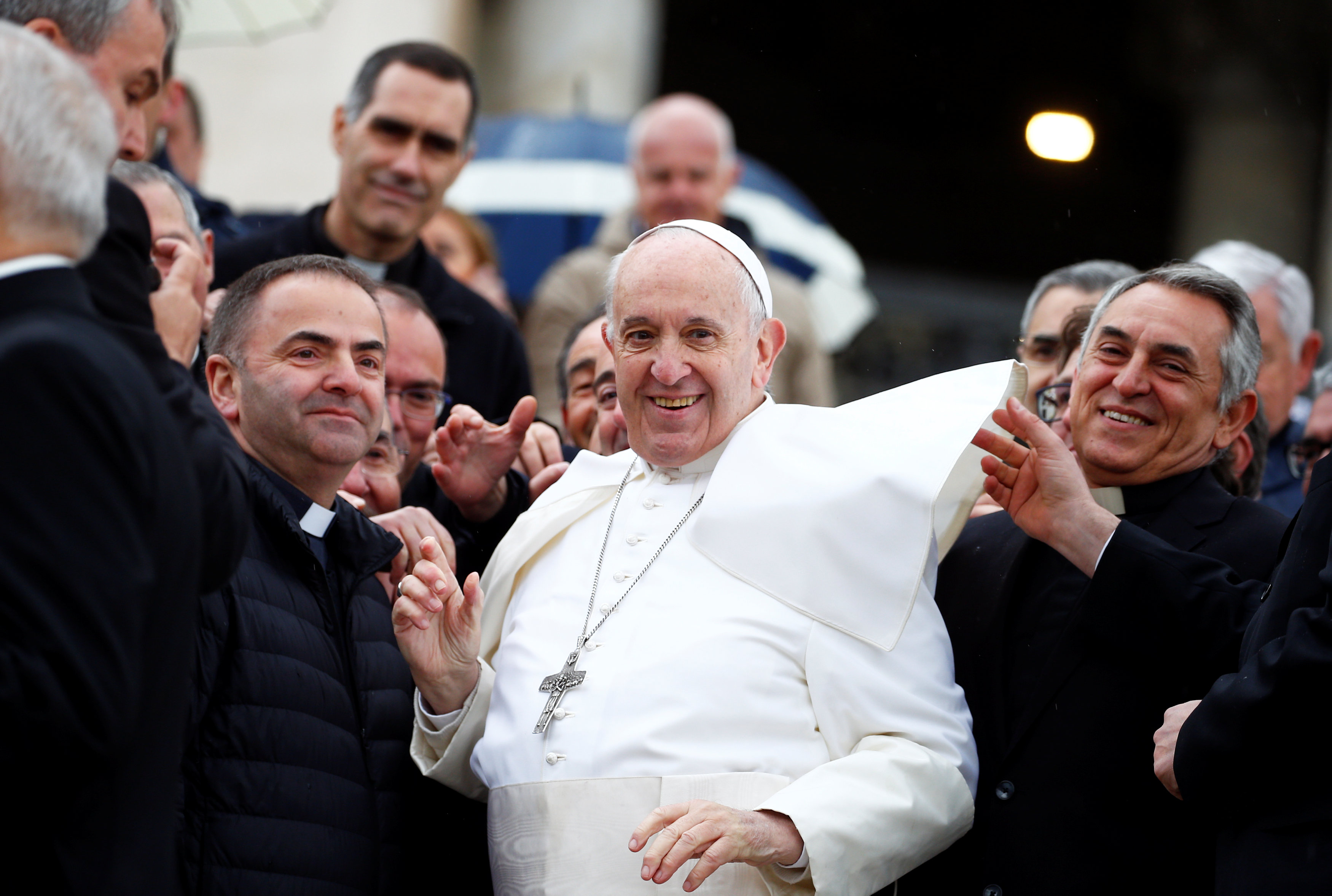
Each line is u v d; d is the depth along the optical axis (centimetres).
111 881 834
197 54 3328
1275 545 1289
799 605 1217
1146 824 1208
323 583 1242
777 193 3250
